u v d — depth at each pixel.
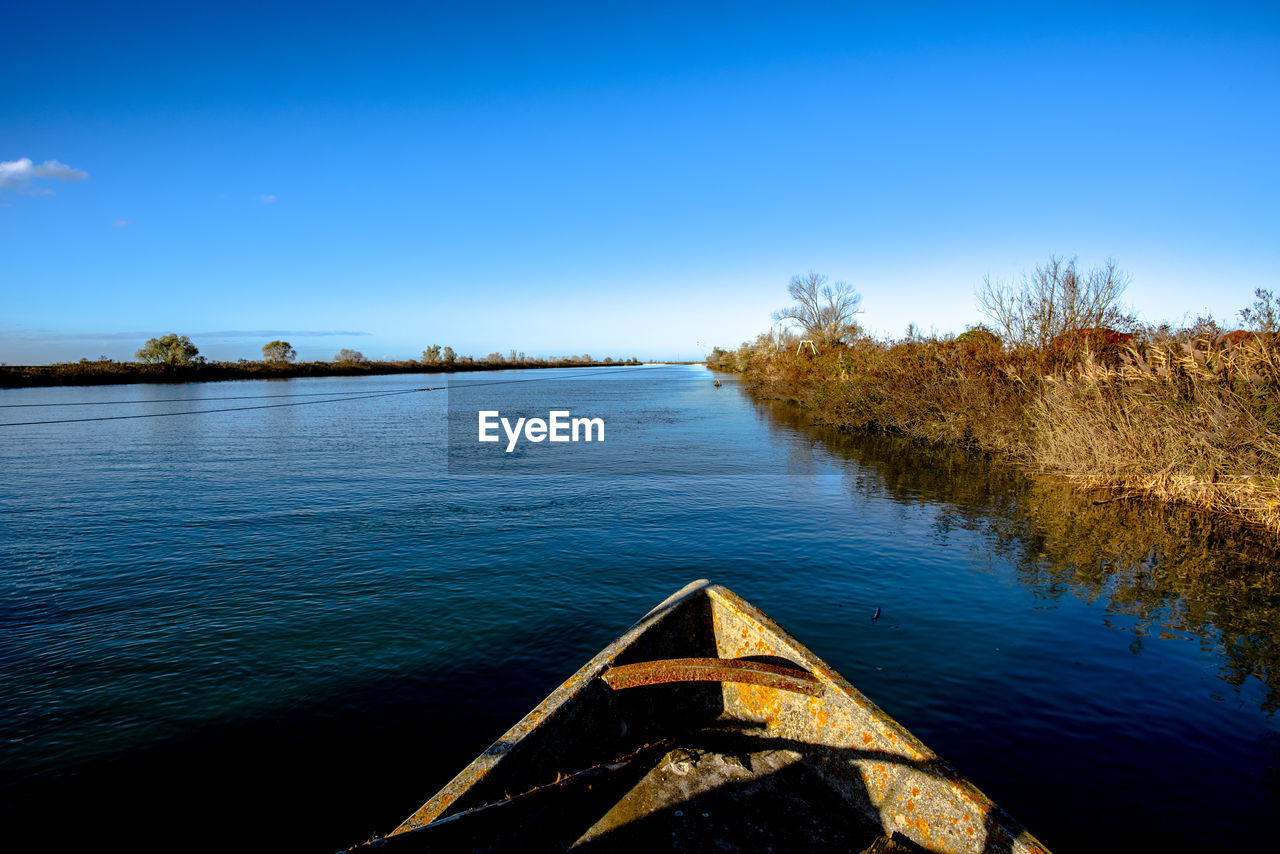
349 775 4.09
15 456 16.95
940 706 4.61
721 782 3.41
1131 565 7.76
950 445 17.69
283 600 7.01
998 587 7.09
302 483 13.47
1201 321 11.45
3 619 6.57
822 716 3.50
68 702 4.99
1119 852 3.22
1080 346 15.16
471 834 2.64
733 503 11.38
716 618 4.43
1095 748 4.09
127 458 16.69
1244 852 3.22
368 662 5.59
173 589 7.37
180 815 3.73
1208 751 4.07
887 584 7.22
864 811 3.16
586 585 7.37
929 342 20.23
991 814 2.67
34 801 3.86
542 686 5.18
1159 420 11.02
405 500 11.84
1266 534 8.92
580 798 3.20
